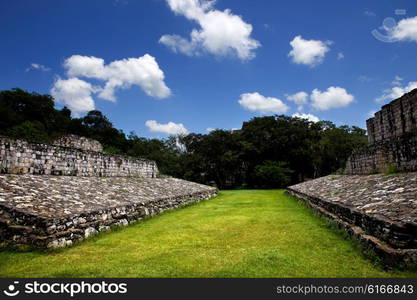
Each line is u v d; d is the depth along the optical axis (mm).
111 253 6309
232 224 9773
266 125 43812
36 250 6352
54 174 12898
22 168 11156
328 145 40781
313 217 10703
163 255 6086
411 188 7414
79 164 14742
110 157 17875
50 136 36688
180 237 7883
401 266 4570
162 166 46781
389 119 14781
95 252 6402
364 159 15492
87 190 11469
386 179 10352
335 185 15125
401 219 5227
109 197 11250
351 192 10727
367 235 5918
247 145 41656
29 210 7047
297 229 8445
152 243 7234
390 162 12234
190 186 23688
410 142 10586
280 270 4957
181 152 52906
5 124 38000
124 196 12320
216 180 44562
